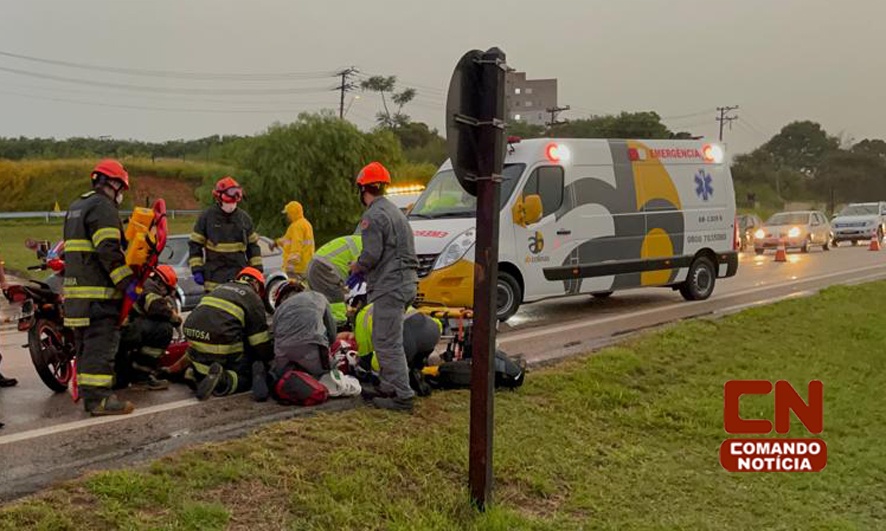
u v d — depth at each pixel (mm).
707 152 12961
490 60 4754
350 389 6527
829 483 6082
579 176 11008
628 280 11633
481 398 4895
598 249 11203
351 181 32219
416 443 5461
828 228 29469
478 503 4902
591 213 11102
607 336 9641
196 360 6566
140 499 4250
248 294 6574
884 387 8789
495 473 5371
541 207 10273
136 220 5910
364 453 5172
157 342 6750
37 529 3811
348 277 7129
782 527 5273
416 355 6672
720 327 10258
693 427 6883
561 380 7434
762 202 88688
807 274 18234
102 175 5812
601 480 5652
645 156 11961
